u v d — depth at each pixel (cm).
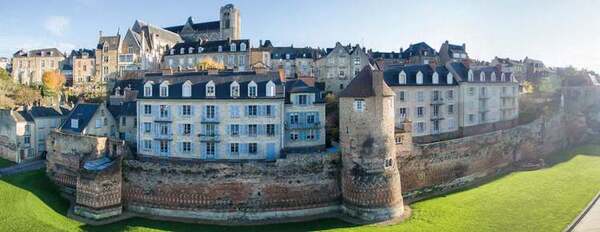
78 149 5897
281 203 5172
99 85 10712
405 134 5619
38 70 13162
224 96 5703
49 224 4681
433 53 11281
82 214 5181
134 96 7294
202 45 11269
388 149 5075
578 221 4725
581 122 9444
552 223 4650
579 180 6288
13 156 7194
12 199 5212
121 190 5362
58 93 10000
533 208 5131
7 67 15212
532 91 10469
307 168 5212
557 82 10806
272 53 11044
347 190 5188
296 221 5097
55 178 6197
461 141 6228
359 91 5069
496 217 4881
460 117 7550
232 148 5722
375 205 4984
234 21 13362
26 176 6169
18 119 7162
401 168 5597
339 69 9306
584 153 8219
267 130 5697
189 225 4984
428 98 7131
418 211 5200
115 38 11550
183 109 5819
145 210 5322
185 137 5812
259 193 5162
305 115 6128
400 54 11700
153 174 5294
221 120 5709
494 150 6800
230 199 5162
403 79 6912
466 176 6306
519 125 8169
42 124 7500
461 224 4716
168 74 6125
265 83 5700
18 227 4531
